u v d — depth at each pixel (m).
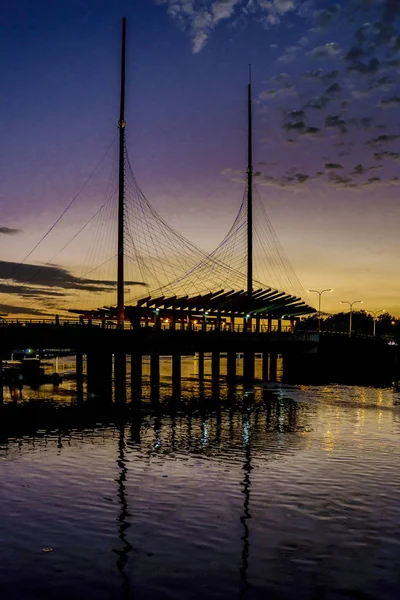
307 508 19.27
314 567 14.77
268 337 72.00
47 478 22.81
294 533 17.02
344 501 20.05
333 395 55.81
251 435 33.34
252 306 79.94
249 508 19.20
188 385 66.62
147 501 19.88
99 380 53.72
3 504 19.39
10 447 29.05
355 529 17.39
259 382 71.00
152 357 57.69
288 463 25.81
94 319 57.81
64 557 15.17
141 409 44.94
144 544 16.09
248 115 95.38
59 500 19.89
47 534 16.72
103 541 16.27
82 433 33.62
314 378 78.44
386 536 16.86
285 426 36.75
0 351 46.78
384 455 27.53
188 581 13.95
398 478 23.16
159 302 69.50
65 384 66.06
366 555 15.53
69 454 27.47
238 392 58.53
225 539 16.52
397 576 14.32
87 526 17.39
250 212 94.50
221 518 18.22
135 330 55.56
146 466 25.09
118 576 14.15
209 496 20.55
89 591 13.38
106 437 32.38
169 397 53.62
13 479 22.59
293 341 76.12
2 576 14.05
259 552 15.65
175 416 41.22
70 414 41.81
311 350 79.06
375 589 13.64
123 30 73.00
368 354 85.38
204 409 45.22
